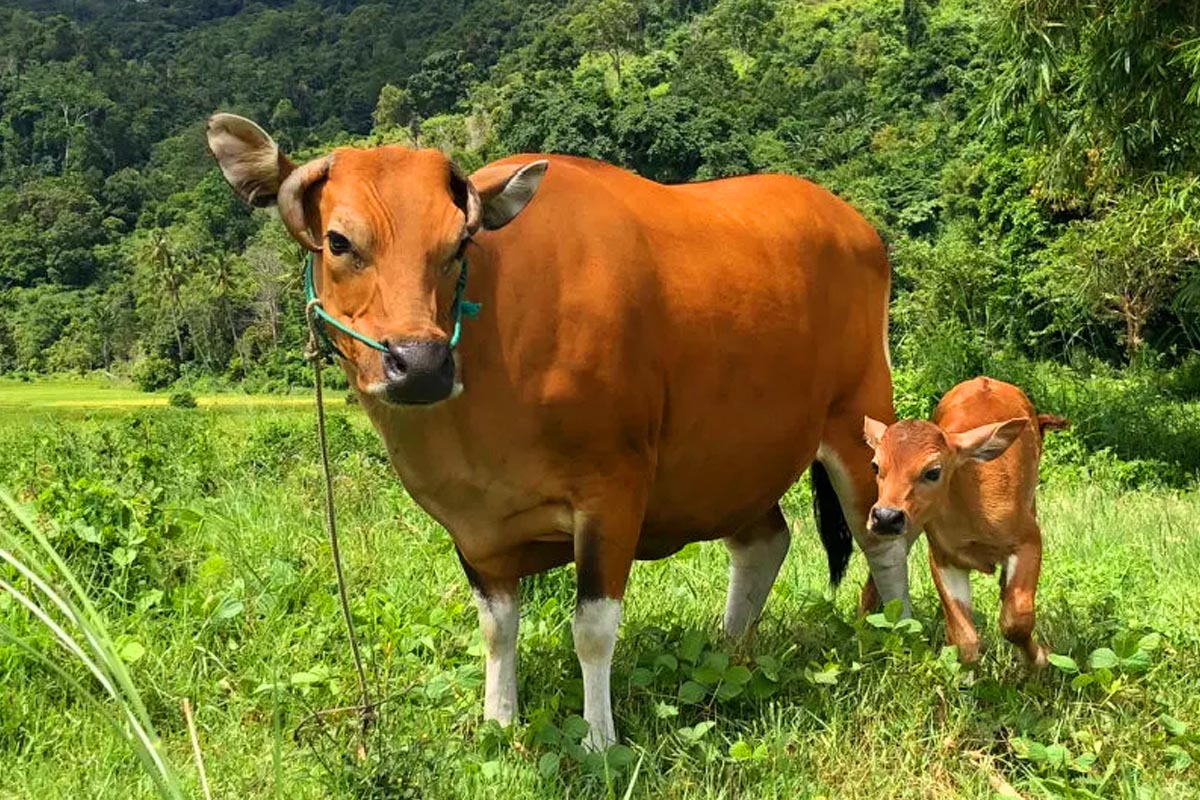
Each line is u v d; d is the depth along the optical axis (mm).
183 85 152875
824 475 5938
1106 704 4680
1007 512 4859
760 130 84312
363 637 5418
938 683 4688
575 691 4824
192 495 8844
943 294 33875
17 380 81812
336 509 8242
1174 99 13617
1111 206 23938
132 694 2568
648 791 4172
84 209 105938
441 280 3859
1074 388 18844
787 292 5125
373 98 145625
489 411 4180
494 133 91688
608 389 4277
